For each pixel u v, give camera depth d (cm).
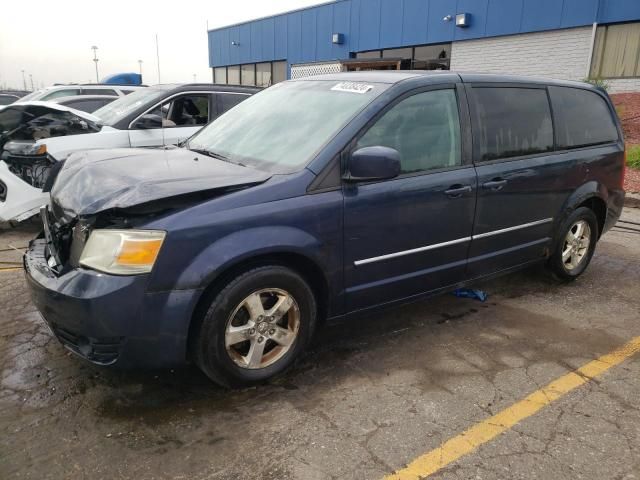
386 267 347
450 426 281
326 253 315
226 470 246
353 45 2041
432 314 428
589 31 1417
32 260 317
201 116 751
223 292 285
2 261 531
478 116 391
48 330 379
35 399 296
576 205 470
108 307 262
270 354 316
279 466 249
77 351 281
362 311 350
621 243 649
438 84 372
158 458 252
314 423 281
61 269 284
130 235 266
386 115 342
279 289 306
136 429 273
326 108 356
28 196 609
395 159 309
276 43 2430
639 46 1345
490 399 307
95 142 637
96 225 277
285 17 2341
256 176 309
